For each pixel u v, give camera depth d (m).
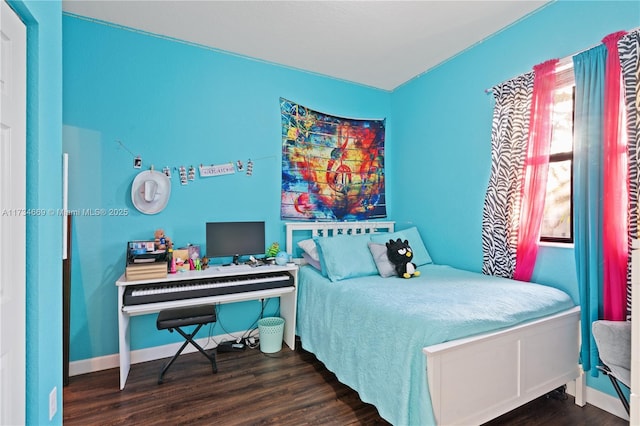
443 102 3.12
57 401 1.46
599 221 1.89
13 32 1.13
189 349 2.74
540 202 2.26
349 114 3.56
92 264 2.42
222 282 2.44
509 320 1.67
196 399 2.00
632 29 1.83
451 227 3.05
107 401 1.98
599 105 1.90
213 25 2.51
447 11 2.35
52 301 1.41
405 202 3.61
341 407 1.92
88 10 2.32
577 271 1.98
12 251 1.12
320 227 3.30
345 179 3.51
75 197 2.37
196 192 2.78
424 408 1.41
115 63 2.50
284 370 2.39
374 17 2.42
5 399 1.09
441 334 1.47
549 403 1.98
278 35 2.65
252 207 3.02
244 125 2.99
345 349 2.05
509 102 2.45
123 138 2.52
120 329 2.12
